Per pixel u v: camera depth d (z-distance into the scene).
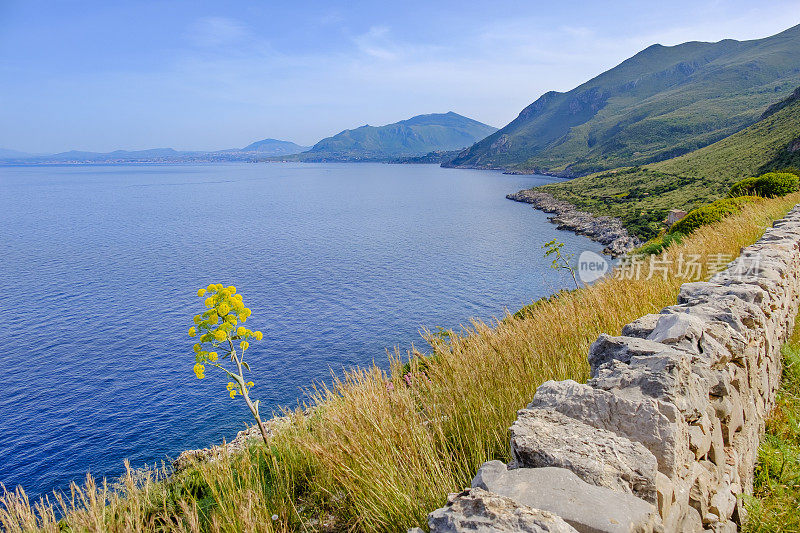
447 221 123.06
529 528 1.80
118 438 31.88
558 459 2.35
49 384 39.31
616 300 7.16
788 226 11.40
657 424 2.60
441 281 65.06
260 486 3.92
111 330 50.66
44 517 3.74
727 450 3.78
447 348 5.71
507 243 90.19
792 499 3.99
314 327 49.56
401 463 3.51
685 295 5.57
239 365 4.80
